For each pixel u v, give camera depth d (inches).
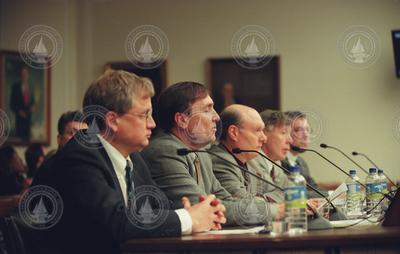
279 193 328.5
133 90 233.0
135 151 248.2
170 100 283.3
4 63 681.0
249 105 698.2
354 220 257.6
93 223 207.0
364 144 679.7
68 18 718.5
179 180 260.7
